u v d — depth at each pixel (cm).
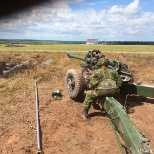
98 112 587
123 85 652
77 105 651
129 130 342
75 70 665
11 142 426
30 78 973
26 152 391
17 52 2003
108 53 1925
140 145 292
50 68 1280
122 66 653
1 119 532
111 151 402
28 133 466
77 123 525
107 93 500
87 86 637
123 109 424
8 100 671
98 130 489
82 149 410
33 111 590
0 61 1509
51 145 421
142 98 705
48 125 508
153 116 572
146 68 1304
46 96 729
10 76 1002
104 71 533
